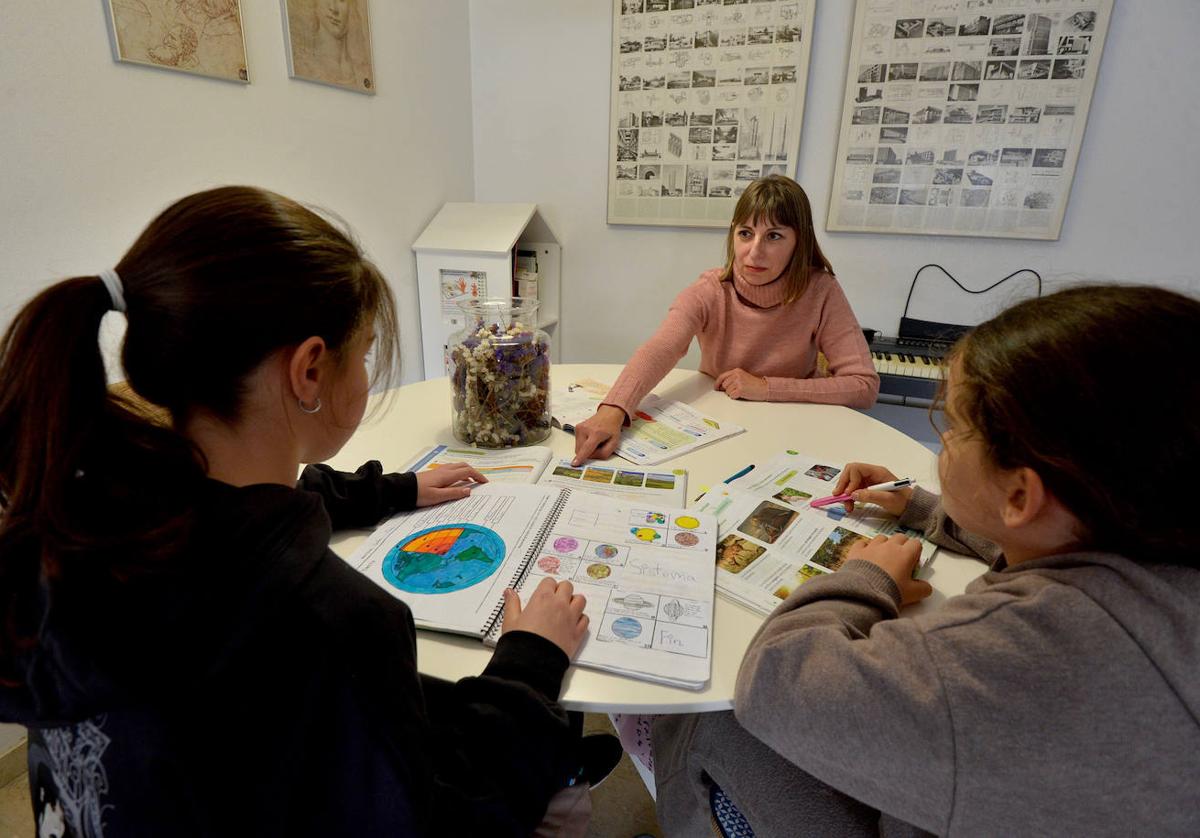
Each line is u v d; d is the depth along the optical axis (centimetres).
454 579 75
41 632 39
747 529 88
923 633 51
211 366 44
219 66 156
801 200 151
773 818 70
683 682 61
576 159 261
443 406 136
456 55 254
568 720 58
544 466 108
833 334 162
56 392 40
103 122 133
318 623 43
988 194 216
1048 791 45
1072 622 45
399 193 231
